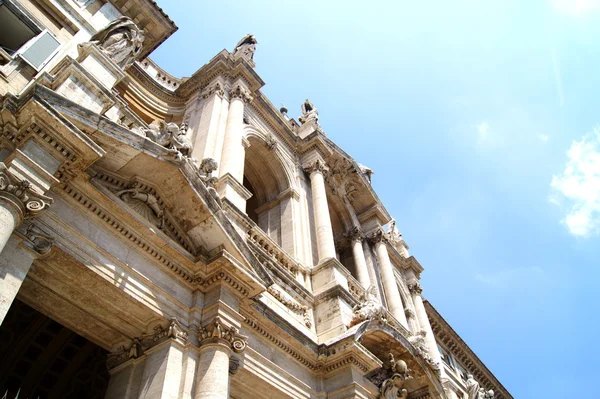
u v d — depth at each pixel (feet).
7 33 40.91
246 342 40.73
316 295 56.29
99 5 51.70
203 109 65.98
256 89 74.54
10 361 44.93
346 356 46.88
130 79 68.03
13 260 26.68
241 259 39.14
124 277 33.12
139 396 31.81
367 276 74.33
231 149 58.23
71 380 46.70
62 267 30.55
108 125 33.37
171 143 39.58
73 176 31.55
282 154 75.66
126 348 35.47
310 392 45.50
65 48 43.78
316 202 71.61
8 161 27.76
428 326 89.71
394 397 51.70
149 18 59.36
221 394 32.04
